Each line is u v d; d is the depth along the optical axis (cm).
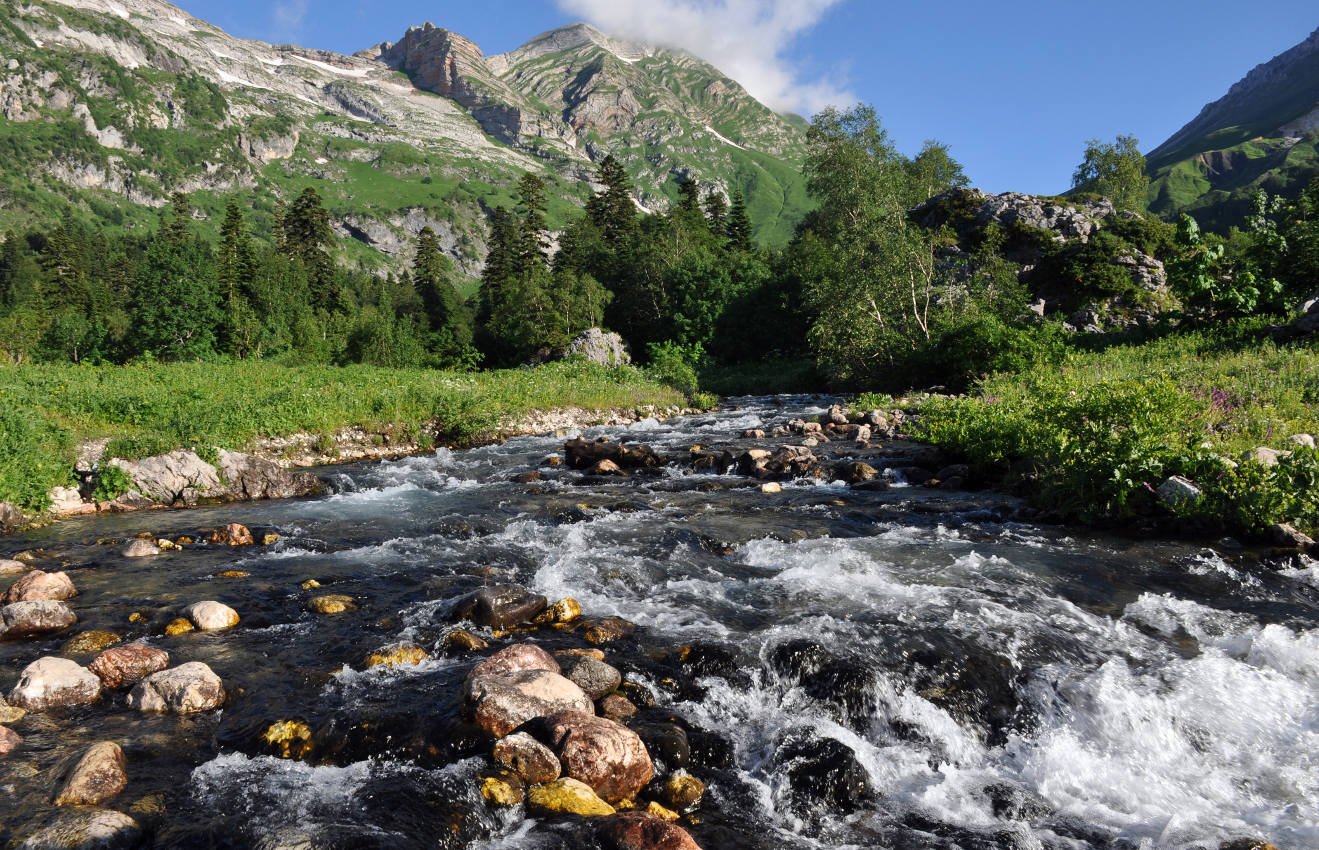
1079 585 782
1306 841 407
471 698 516
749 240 8300
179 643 680
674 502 1294
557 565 893
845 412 2323
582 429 2567
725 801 454
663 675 593
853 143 5434
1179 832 419
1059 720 541
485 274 8356
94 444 1576
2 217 18988
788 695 569
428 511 1299
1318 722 529
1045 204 4647
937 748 516
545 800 432
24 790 440
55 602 736
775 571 866
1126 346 2670
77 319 6369
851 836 425
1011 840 415
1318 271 2475
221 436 1789
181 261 5878
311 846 385
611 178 8669
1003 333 2802
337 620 738
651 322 6631
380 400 2359
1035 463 1223
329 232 8588
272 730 512
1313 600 736
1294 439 1061
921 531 1028
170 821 415
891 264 3441
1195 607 713
